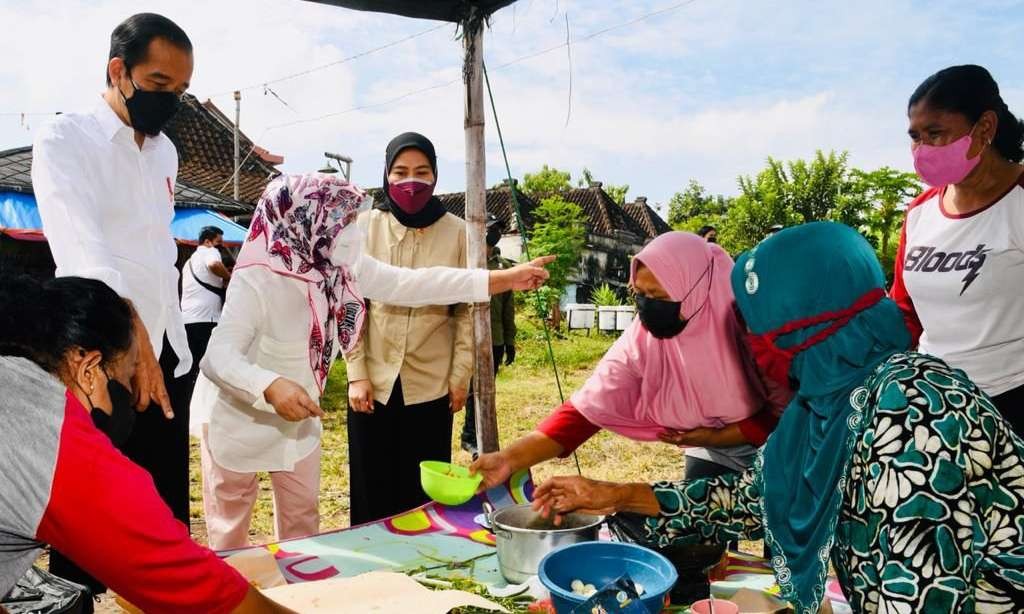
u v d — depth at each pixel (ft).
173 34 7.55
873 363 4.52
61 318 3.97
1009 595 4.13
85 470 3.71
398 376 9.93
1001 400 7.68
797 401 4.99
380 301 9.22
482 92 10.35
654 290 6.89
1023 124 7.38
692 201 132.98
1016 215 7.32
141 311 8.15
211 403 8.09
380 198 11.04
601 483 5.90
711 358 7.04
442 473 6.87
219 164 55.31
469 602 5.47
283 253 7.72
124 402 4.61
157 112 7.72
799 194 78.69
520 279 9.28
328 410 24.64
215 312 22.57
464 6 10.11
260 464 8.14
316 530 8.84
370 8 9.84
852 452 4.34
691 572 5.78
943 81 7.28
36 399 3.74
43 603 4.76
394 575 5.96
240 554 6.37
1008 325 7.54
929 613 3.80
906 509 3.88
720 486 5.74
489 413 11.07
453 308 10.39
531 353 41.68
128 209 7.97
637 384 7.57
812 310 4.61
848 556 4.45
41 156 7.33
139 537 3.78
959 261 7.70
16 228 29.84
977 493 4.05
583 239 59.67
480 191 10.37
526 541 5.96
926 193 8.40
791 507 4.95
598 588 5.23
